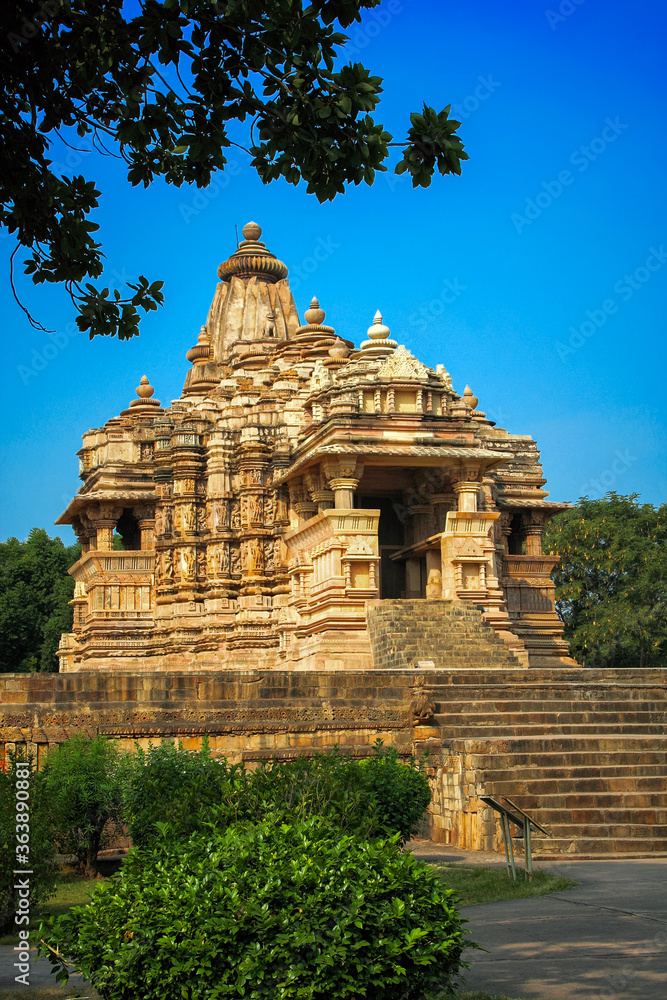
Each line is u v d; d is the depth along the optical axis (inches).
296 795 565.0
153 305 601.6
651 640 2292.1
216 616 1659.7
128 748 944.3
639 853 758.5
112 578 1737.2
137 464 1796.3
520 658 1298.0
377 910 358.0
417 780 703.7
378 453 1384.1
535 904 575.2
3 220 559.2
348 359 1752.0
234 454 1707.7
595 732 965.8
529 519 1814.7
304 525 1434.5
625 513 2596.0
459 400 1483.8
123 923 370.0
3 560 3058.6
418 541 1508.4
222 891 360.2
